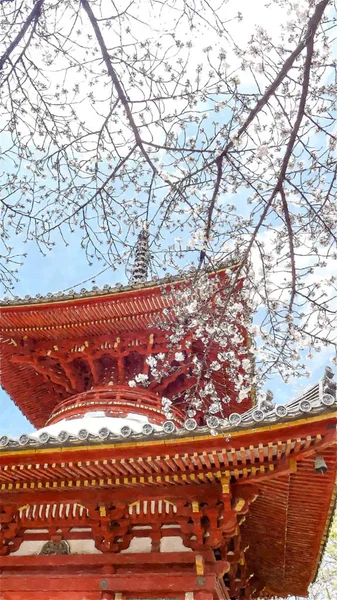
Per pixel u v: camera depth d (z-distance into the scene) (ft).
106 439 37.11
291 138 26.32
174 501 40.04
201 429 35.76
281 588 56.90
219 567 38.73
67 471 39.45
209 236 32.17
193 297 39.06
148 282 58.70
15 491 42.45
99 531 41.47
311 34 24.02
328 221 32.37
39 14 25.91
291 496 40.70
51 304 62.44
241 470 37.58
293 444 34.91
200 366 40.45
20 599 40.16
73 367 67.10
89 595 39.32
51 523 42.88
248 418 35.86
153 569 39.55
